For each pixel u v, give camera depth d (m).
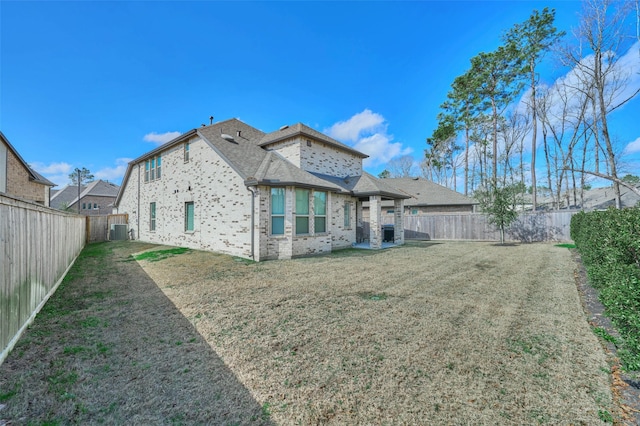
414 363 3.21
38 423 2.27
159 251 12.57
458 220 19.86
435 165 35.94
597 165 20.52
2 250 3.31
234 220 11.27
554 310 4.98
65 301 5.55
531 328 4.20
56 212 6.63
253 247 10.34
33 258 4.59
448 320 4.52
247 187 10.60
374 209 14.09
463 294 6.01
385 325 4.32
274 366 3.16
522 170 26.78
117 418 2.34
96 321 4.51
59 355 3.39
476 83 24.86
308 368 3.12
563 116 22.11
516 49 22.39
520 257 11.15
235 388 2.75
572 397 2.60
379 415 2.37
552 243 16.36
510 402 2.54
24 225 4.16
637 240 3.20
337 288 6.51
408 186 27.86
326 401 2.55
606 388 2.73
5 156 16.22
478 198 17.08
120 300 5.62
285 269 8.73
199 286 6.71
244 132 16.19
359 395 2.64
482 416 2.36
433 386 2.78
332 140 15.43
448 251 13.15
